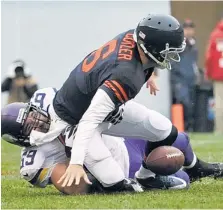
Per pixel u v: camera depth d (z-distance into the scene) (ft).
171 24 50.55
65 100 52.44
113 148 56.18
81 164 48.29
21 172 54.60
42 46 131.44
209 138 111.96
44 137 53.16
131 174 57.41
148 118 53.62
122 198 50.62
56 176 53.57
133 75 48.93
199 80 130.93
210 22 152.97
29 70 126.31
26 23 130.62
